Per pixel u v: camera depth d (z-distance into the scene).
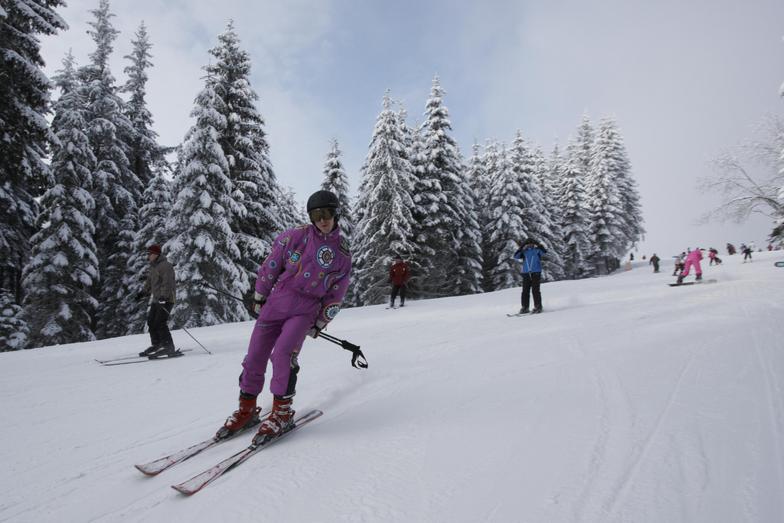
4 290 16.45
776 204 21.78
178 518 1.90
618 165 45.03
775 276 14.73
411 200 23.23
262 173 19.61
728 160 22.22
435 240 24.36
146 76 25.42
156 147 24.83
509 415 2.80
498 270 30.45
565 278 39.31
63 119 18.08
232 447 2.75
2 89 11.71
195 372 5.36
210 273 16.67
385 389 3.79
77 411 3.81
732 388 2.94
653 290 12.63
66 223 17.42
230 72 19.41
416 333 7.26
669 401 2.79
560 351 4.68
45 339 17.14
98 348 8.02
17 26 12.47
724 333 4.87
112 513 2.02
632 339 5.01
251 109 19.38
